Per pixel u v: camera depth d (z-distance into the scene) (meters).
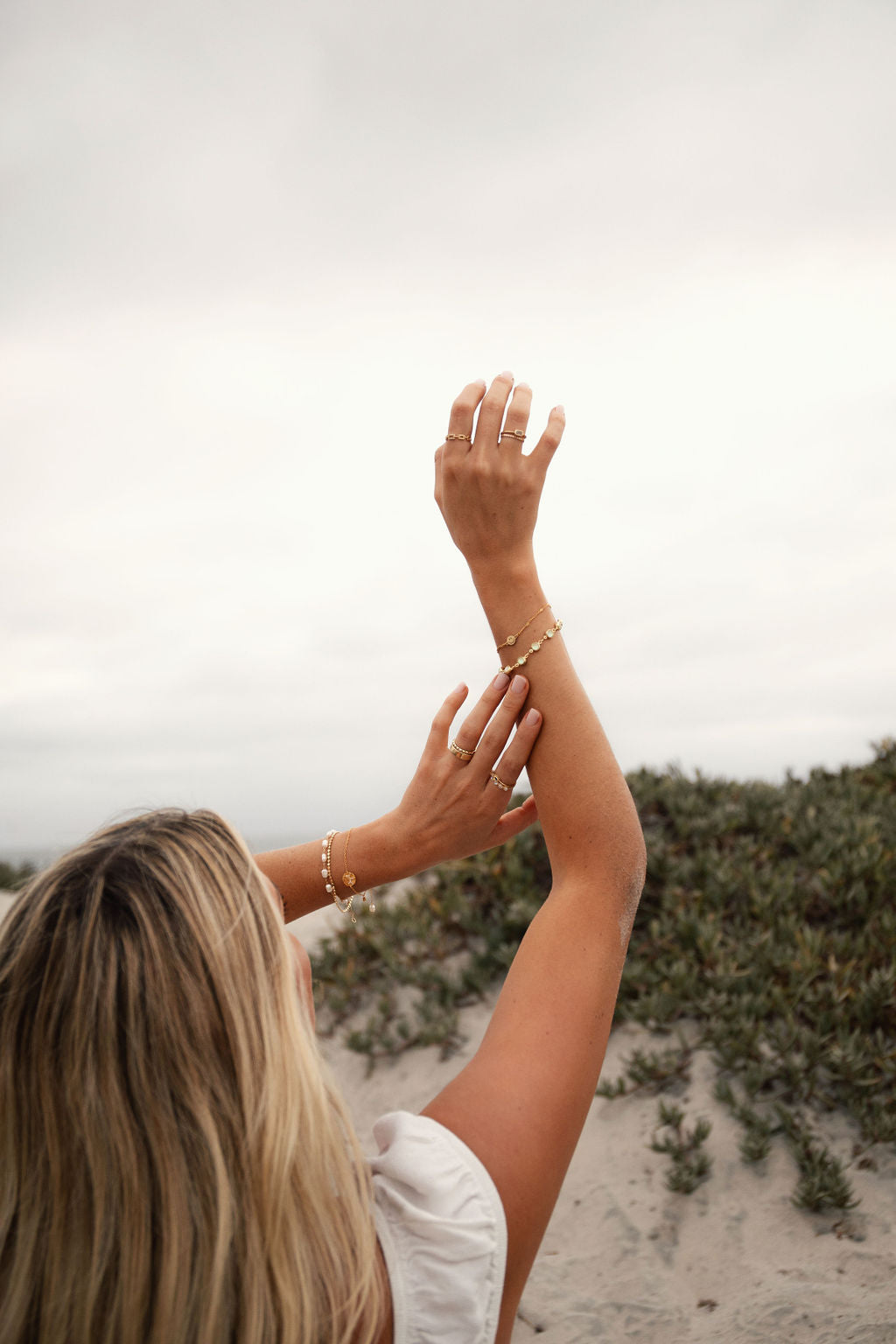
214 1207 0.84
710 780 5.96
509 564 1.15
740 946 4.46
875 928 4.37
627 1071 4.04
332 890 1.31
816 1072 3.80
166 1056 0.86
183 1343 0.81
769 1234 3.28
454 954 5.20
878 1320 2.66
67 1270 0.84
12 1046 0.89
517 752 1.14
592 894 1.05
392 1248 0.87
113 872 0.93
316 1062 0.93
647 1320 2.95
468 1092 0.93
